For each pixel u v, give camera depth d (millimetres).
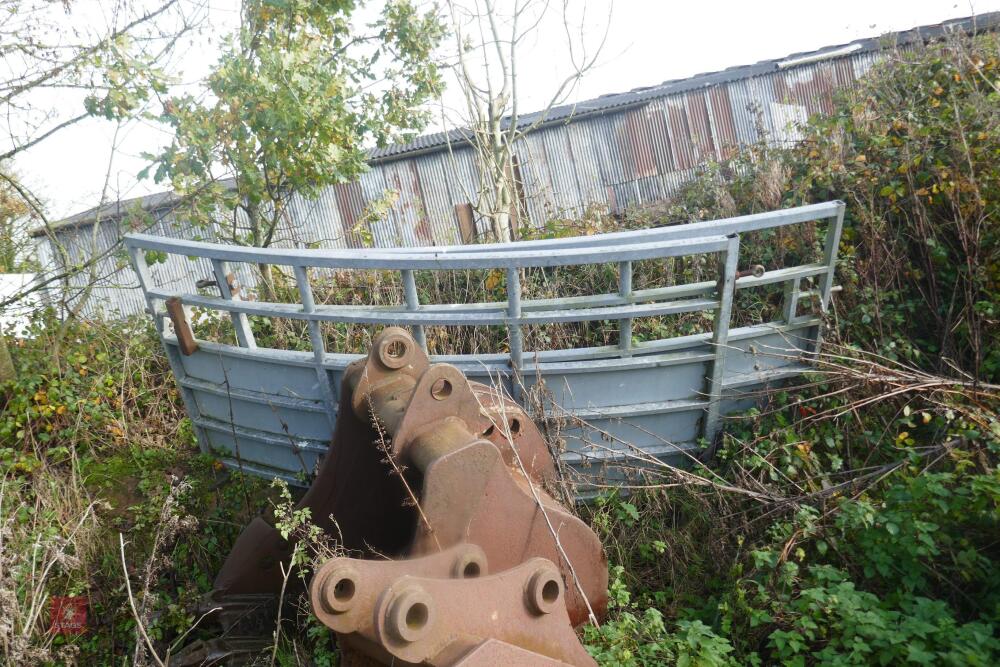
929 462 4750
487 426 3643
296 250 5094
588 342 6188
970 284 5934
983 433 4496
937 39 8320
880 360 5898
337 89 7480
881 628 3629
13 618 4309
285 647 4594
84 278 8711
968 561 3947
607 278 6855
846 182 6758
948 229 6289
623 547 4926
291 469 5766
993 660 3354
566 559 3535
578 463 5129
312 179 7961
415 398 3439
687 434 5281
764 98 14625
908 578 4059
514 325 4859
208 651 4574
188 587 5207
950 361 5578
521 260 4641
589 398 5090
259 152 7770
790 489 4969
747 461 4957
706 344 5055
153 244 5594
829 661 3602
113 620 5012
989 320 5602
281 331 7059
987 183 5957
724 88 14617
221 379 5848
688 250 4586
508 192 10633
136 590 5141
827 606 3854
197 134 7254
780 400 5262
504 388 4848
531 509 3490
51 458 6449
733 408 5297
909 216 6434
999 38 7508
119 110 7094
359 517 4414
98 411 6836
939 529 4160
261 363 5539
